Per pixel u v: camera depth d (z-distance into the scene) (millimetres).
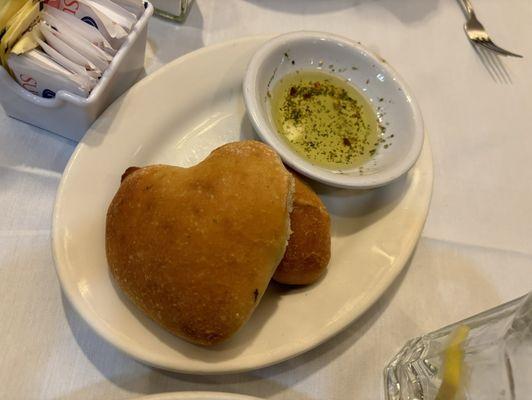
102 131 248
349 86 300
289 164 243
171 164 268
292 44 284
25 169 248
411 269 265
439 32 346
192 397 185
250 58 289
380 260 247
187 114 277
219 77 284
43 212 242
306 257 227
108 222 222
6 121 257
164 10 301
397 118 283
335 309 228
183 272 202
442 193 293
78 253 220
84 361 215
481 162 308
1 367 208
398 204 266
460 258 274
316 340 218
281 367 226
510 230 288
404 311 253
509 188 302
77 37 226
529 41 359
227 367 205
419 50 337
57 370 211
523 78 342
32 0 219
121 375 215
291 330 220
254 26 319
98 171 241
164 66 274
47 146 257
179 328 202
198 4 317
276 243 212
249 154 226
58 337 217
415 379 227
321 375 229
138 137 257
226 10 319
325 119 293
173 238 205
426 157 282
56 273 218
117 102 257
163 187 217
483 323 219
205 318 201
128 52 244
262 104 268
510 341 195
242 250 206
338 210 266
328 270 244
